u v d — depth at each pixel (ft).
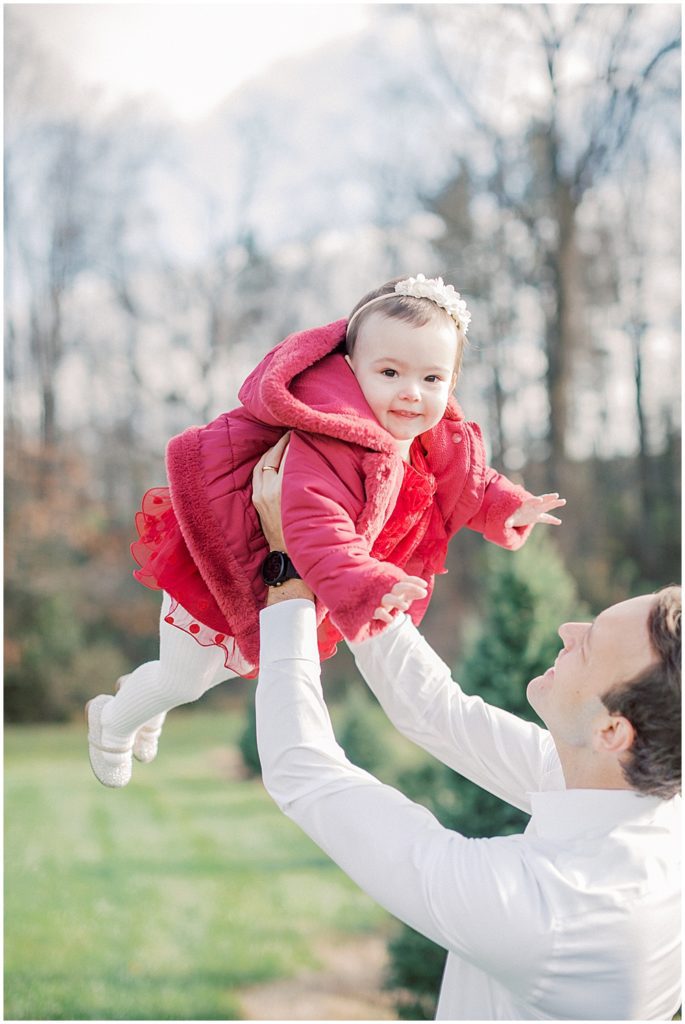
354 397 5.74
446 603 48.39
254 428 5.87
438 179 47.32
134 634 48.14
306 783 5.10
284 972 20.45
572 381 45.93
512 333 46.70
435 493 6.34
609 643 5.26
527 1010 5.11
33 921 23.35
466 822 14.65
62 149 47.06
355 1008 18.81
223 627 5.80
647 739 5.13
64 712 46.70
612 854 5.10
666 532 44.27
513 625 15.25
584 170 44.37
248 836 29.78
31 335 47.47
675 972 5.28
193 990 19.67
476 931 4.83
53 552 47.55
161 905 24.29
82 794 34.99
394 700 6.42
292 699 5.20
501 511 6.33
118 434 48.57
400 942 17.19
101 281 48.21
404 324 5.72
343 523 5.30
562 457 45.78
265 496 5.52
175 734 44.01
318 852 28.09
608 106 43.34
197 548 5.65
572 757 5.48
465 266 47.09
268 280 48.91
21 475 47.42
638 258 44.62
